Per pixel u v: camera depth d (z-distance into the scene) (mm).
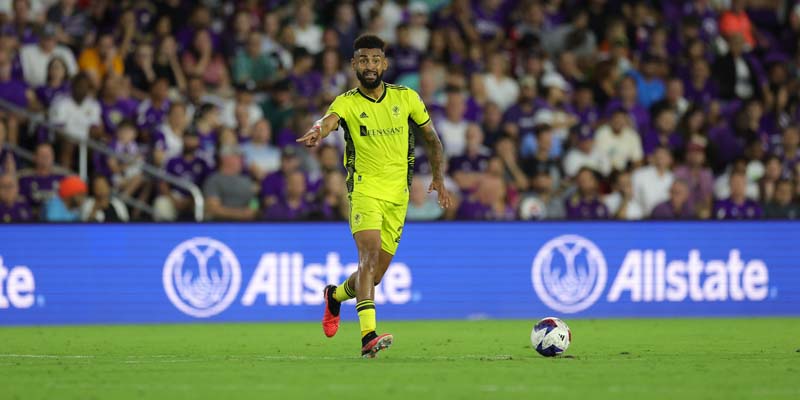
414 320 51812
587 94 66000
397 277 51906
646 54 71250
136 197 56812
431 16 71375
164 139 57812
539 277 53281
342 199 55156
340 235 51688
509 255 53062
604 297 53688
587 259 53625
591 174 57844
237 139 59969
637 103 66750
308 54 64312
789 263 55500
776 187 60688
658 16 74812
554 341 31281
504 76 67000
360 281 30969
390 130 31312
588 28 72938
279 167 58469
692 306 54469
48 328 46969
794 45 76188
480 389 23344
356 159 31422
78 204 52844
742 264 55031
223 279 50469
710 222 54719
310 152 60031
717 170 65750
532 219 53344
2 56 58438
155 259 50000
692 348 36531
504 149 60219
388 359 31109
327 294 33625
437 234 52469
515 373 26594
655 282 54188
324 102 61188
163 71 62750
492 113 62531
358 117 31094
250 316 50656
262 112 62500
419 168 60219
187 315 50125
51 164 54750
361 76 31000
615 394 22641
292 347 37250
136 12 65312
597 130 63781
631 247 53969
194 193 54125
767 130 70000
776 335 42969
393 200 31562
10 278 48469
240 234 50719
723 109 69625
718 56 71312
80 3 65188
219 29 66500
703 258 54594
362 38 31078
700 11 75062
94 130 58031
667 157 61281
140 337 42031
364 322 30734
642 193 60812
